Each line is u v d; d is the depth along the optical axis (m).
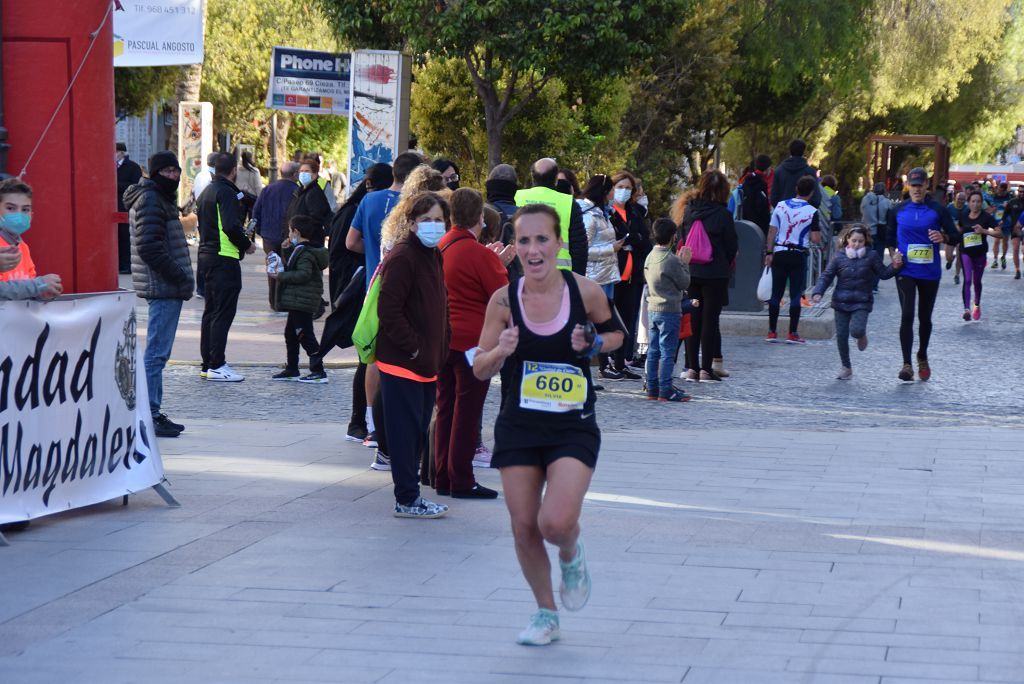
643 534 9.04
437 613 7.27
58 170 10.02
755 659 6.52
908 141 51.12
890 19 49.91
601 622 7.13
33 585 7.76
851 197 61.28
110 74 10.29
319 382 16.23
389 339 9.44
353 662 6.48
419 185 10.65
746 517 9.55
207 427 13.17
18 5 9.83
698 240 16.69
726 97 40.09
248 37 50.88
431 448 10.55
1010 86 62.94
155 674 6.31
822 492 10.40
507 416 6.79
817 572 8.11
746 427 13.60
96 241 10.25
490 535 9.04
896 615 7.25
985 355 19.83
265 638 6.84
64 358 9.08
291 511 9.66
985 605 7.43
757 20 42.72
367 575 8.01
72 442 9.20
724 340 21.52
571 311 6.68
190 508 9.74
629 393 15.87
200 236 16.08
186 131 38.84
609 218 16.84
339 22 27.66
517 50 25.58
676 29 34.78
